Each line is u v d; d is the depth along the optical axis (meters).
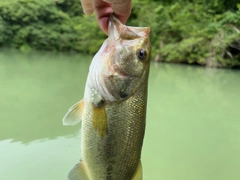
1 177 4.62
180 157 5.71
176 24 20.64
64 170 4.87
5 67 15.79
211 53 18.58
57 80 12.62
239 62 18.19
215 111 8.80
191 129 7.23
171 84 12.55
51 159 5.24
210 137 6.73
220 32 18.55
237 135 6.90
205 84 12.81
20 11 27.81
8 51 26.33
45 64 17.86
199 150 6.03
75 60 20.91
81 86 11.59
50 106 8.64
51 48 28.72
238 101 10.07
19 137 6.20
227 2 20.78
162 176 4.99
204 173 5.15
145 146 6.14
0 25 28.20
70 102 9.16
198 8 21.06
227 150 6.08
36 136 6.28
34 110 8.20
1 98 9.41
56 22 28.67
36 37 28.33
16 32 28.56
